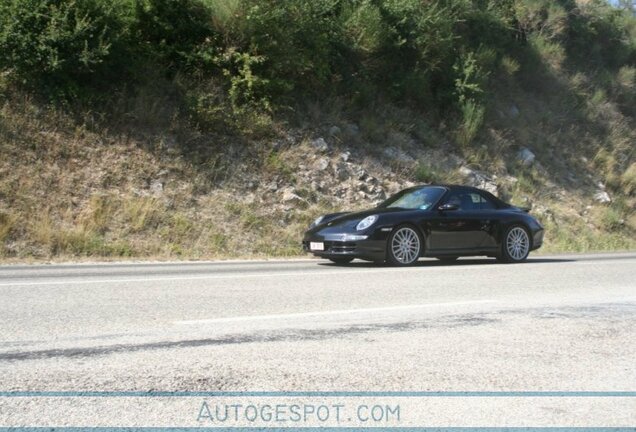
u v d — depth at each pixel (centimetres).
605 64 2817
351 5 1956
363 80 1916
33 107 1417
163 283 778
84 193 1327
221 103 1623
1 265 1059
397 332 508
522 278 863
